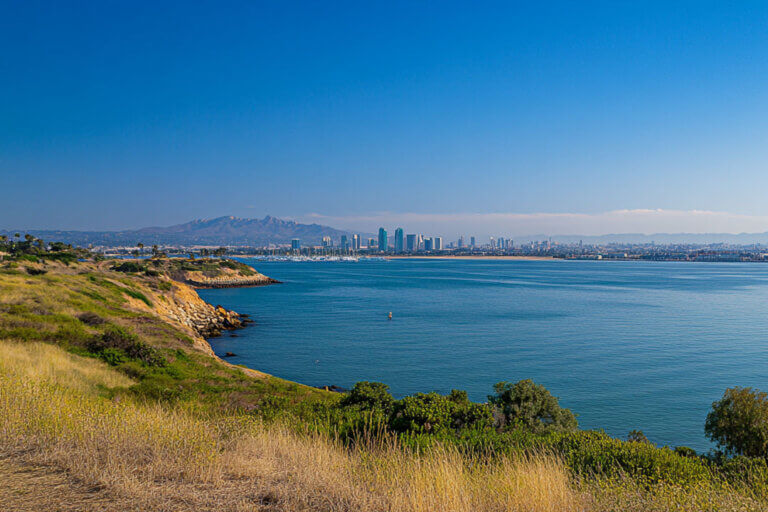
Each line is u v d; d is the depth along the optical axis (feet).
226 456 24.62
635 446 35.86
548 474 23.62
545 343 208.03
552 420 60.34
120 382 73.82
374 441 33.78
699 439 102.83
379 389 58.34
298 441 29.89
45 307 113.29
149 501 18.22
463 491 20.67
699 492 23.20
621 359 176.76
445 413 45.09
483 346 200.95
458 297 416.67
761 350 193.26
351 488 20.90
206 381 86.63
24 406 28.71
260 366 165.27
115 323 117.91
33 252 392.27
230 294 431.84
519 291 480.64
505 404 61.16
